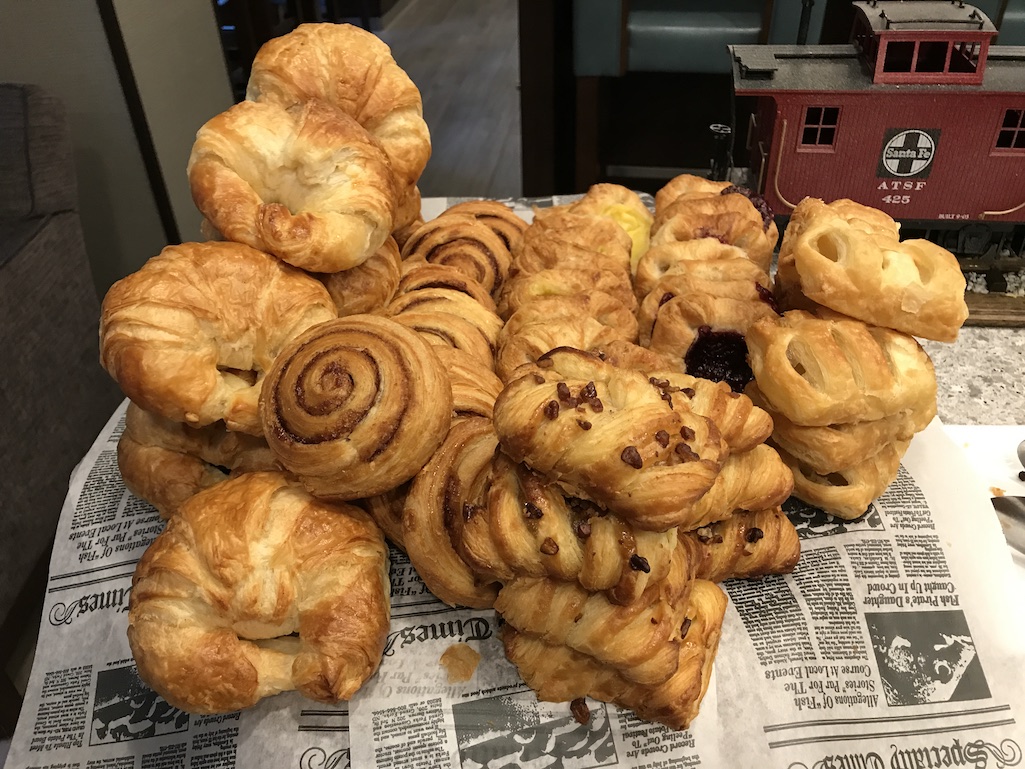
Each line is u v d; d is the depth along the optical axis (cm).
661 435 34
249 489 40
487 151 137
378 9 180
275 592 38
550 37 104
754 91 60
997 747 40
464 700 40
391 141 52
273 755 39
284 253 44
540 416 35
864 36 63
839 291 44
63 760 41
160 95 91
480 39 175
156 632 38
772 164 63
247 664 38
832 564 45
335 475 39
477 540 37
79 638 45
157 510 49
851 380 42
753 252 56
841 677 41
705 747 39
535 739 39
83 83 84
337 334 41
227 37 113
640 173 125
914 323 44
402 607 43
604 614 35
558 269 54
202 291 42
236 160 46
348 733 39
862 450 44
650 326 52
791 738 40
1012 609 43
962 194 62
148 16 87
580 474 34
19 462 70
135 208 94
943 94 58
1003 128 59
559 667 38
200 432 45
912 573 45
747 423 39
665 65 106
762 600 44
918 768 39
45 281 75
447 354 46
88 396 81
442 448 41
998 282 65
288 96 50
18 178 74
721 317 49
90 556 48
